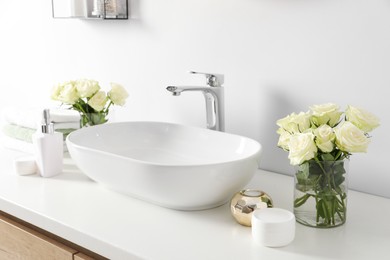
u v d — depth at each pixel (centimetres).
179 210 122
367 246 104
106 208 122
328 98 138
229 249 102
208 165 112
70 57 208
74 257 112
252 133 156
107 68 195
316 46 138
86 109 164
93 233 108
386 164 131
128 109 192
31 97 230
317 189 111
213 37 160
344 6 131
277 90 148
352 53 132
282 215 107
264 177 149
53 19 210
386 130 130
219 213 120
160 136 155
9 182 141
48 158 145
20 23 226
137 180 118
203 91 147
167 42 173
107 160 123
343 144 105
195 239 106
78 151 130
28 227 127
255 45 151
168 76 176
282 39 144
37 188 136
